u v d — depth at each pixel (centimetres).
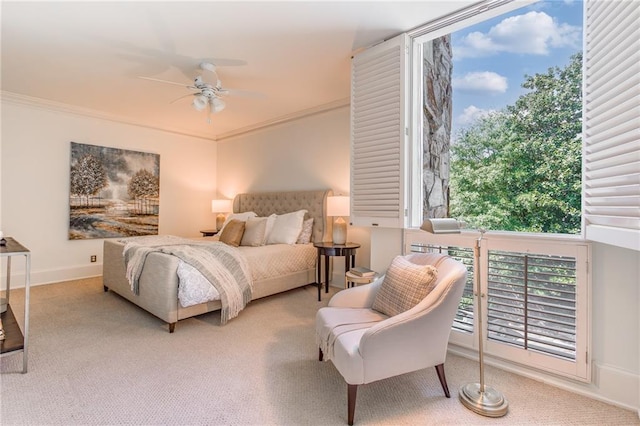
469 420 158
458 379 196
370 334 153
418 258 217
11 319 233
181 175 555
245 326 280
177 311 268
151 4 210
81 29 241
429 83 314
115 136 477
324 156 433
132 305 333
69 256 435
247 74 327
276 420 157
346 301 217
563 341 187
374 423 155
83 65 304
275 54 283
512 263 204
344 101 402
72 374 196
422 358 167
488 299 215
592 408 168
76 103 417
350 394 153
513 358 204
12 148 392
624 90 142
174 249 295
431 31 242
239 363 213
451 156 316
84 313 308
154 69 313
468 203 306
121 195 480
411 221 250
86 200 448
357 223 274
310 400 173
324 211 416
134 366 207
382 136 257
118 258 350
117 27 238
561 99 256
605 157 156
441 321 168
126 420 155
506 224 284
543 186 266
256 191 532
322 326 192
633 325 167
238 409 165
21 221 399
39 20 228
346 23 236
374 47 263
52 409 162
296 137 469
